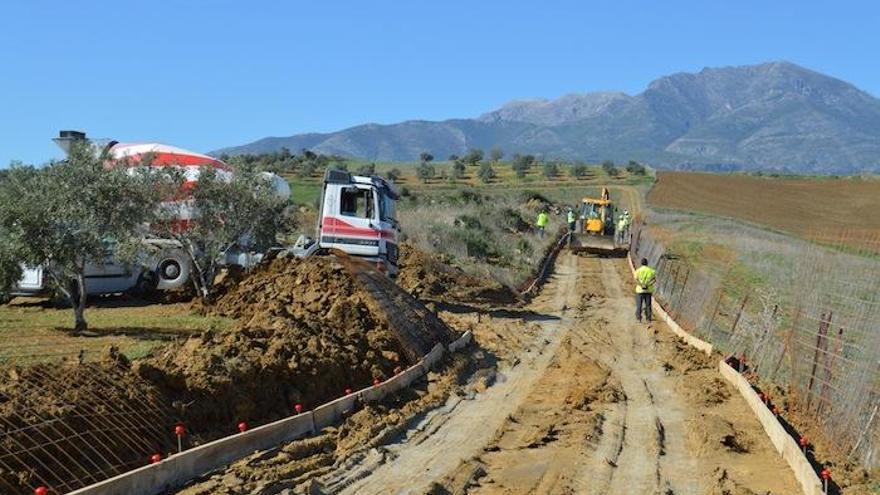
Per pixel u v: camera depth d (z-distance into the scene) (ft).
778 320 62.54
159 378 35.55
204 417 35.65
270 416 38.93
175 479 30.91
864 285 50.62
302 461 34.88
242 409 37.29
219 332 46.91
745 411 47.29
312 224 114.21
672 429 43.78
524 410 47.06
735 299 81.92
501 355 64.08
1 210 49.52
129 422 32.30
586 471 36.29
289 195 83.87
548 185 313.94
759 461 38.24
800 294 50.85
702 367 59.52
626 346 68.80
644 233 146.51
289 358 42.65
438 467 36.06
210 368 37.68
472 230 134.10
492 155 410.93
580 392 50.65
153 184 64.44
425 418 44.47
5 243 49.75
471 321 77.15
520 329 75.31
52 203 50.34
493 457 38.06
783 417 45.14
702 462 38.14
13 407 29.76
